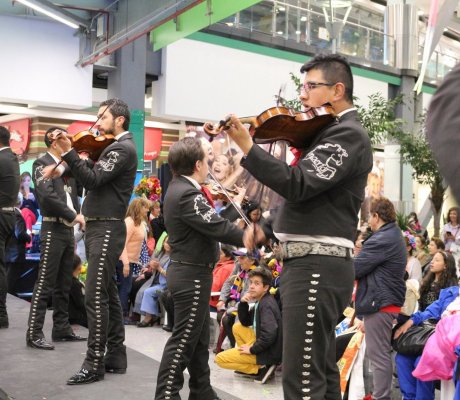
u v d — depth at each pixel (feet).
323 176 6.98
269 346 15.90
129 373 13.08
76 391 11.77
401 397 14.61
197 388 10.82
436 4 24.61
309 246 7.30
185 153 10.40
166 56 37.45
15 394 11.54
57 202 14.82
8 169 17.11
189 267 10.19
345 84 7.62
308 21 44.19
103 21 30.78
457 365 11.07
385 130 39.73
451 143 2.71
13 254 24.02
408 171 52.75
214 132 6.93
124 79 35.81
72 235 15.66
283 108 7.21
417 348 12.90
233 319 17.78
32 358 14.03
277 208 8.23
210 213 9.89
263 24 41.52
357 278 13.17
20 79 32.71
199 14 28.19
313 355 7.32
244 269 18.30
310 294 7.26
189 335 10.19
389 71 51.83
